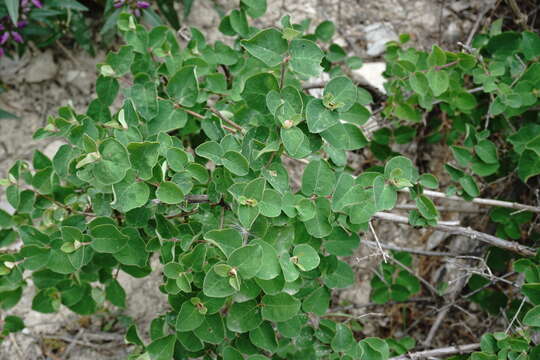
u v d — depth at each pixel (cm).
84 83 91
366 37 92
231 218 61
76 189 68
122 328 84
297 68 58
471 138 73
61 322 85
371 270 85
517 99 73
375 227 86
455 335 82
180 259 58
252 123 62
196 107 68
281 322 62
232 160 58
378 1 93
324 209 59
